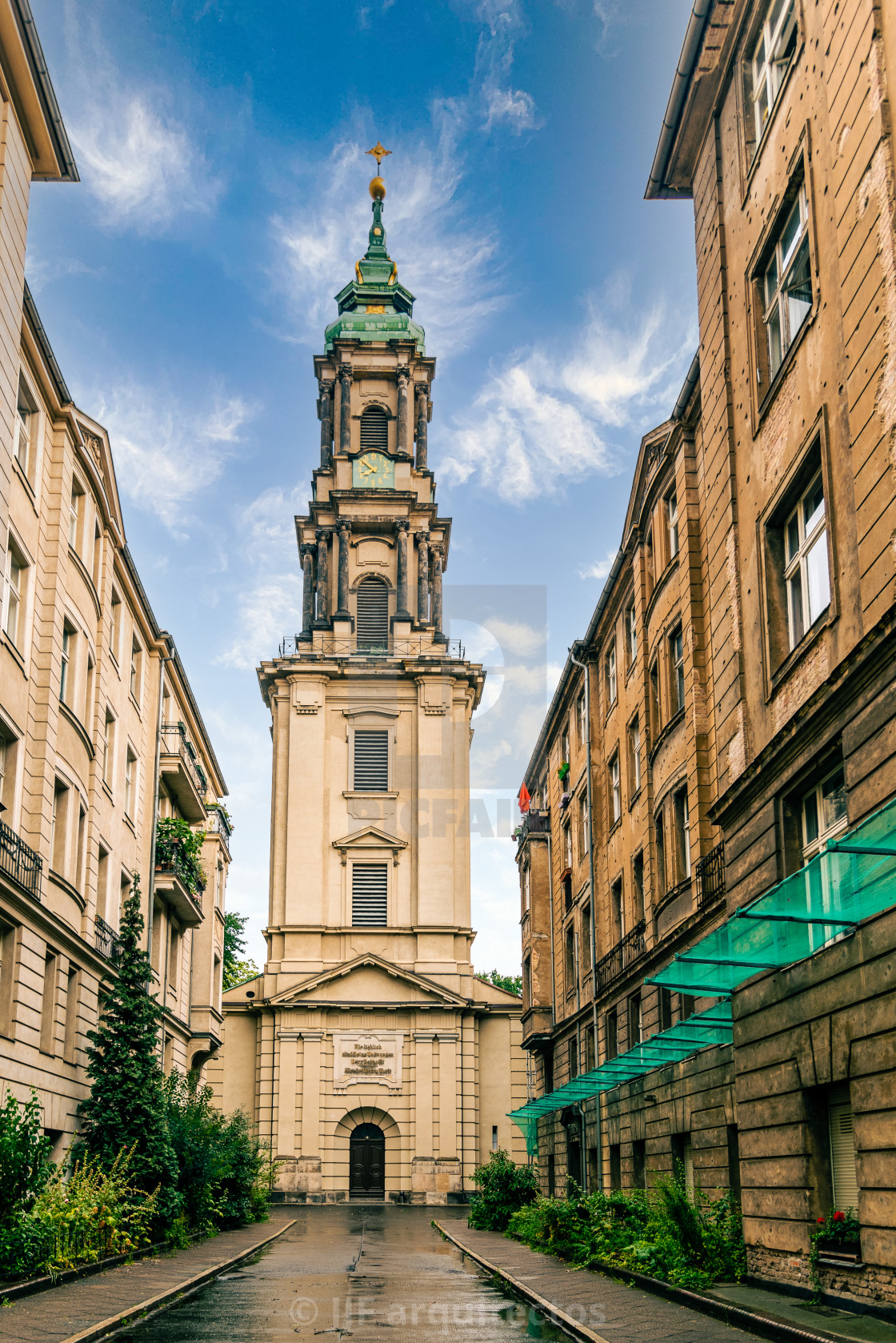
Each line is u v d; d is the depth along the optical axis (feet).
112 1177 70.18
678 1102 68.69
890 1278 36.58
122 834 104.68
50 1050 78.33
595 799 106.52
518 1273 60.85
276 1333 40.19
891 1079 36.73
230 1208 105.40
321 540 200.44
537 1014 133.39
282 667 191.11
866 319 40.04
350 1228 114.93
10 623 75.87
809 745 44.24
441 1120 174.81
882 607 38.47
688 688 71.77
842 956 40.73
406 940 183.42
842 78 42.83
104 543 95.91
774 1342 36.47
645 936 84.17
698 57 58.08
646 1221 63.31
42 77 63.87
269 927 182.39
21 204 66.49
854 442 40.91
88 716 92.32
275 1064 177.06
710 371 59.77
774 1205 46.55
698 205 62.59
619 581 96.84
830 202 44.14
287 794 187.52
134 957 85.46
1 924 69.87
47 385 79.51
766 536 51.67
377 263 221.46
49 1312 43.55
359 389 210.79
